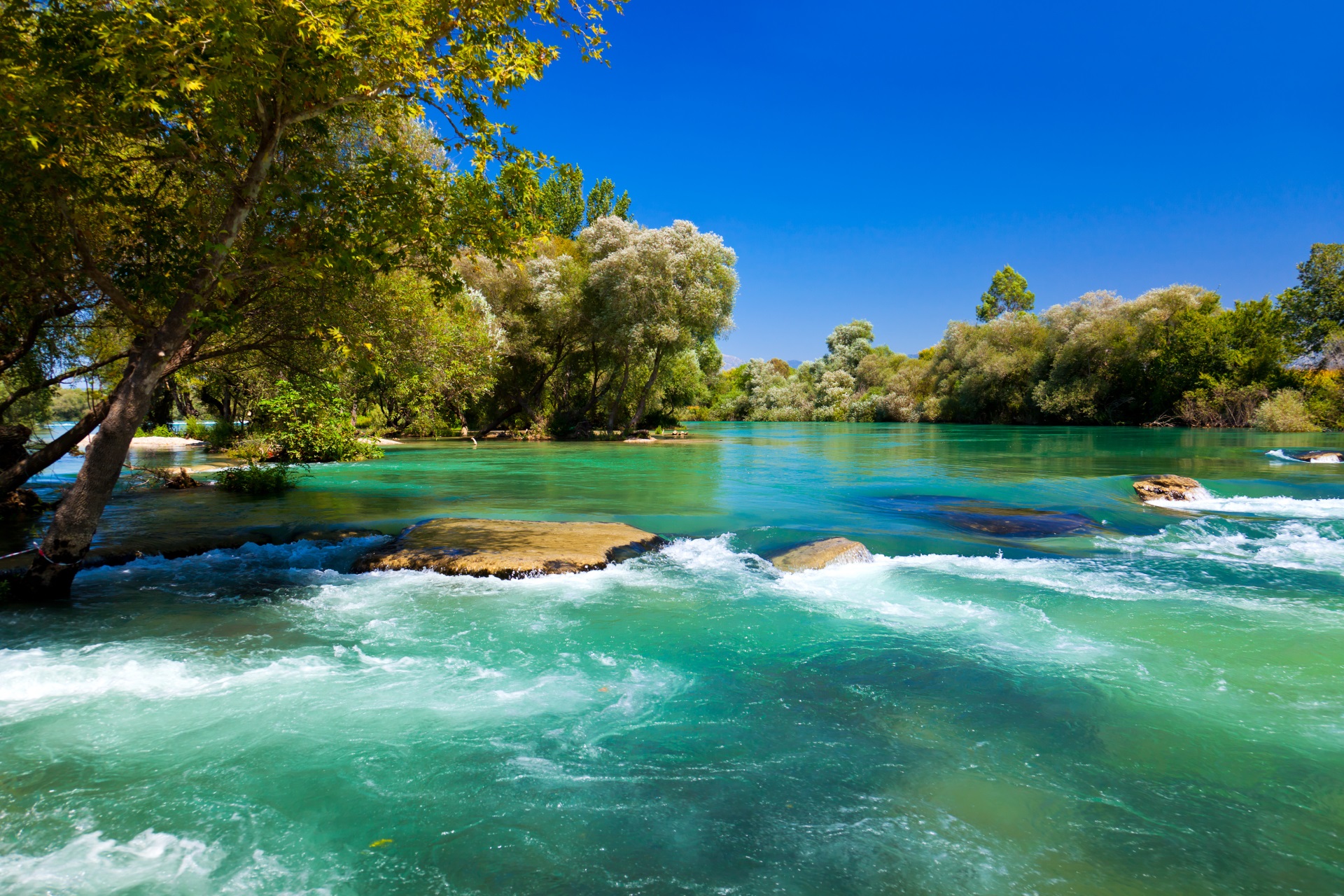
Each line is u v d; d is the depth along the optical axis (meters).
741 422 68.50
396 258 7.44
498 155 7.55
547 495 13.37
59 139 5.88
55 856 2.95
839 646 5.52
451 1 6.66
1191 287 44.62
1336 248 42.25
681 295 31.97
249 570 7.83
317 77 6.21
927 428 49.31
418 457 22.91
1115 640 5.61
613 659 5.25
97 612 6.25
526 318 33.25
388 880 2.83
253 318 8.76
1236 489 13.66
